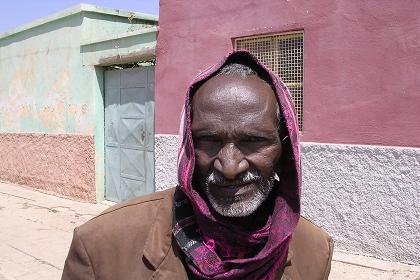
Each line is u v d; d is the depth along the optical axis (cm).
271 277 137
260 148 129
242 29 609
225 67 136
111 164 853
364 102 516
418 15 476
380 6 500
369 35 509
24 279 497
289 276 146
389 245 509
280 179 140
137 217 145
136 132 792
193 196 129
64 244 620
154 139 725
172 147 694
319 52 545
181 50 676
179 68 680
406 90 488
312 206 560
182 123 136
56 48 926
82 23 852
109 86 845
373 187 515
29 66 1017
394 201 502
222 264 128
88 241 141
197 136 130
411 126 488
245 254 135
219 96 127
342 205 538
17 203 877
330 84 539
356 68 520
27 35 1014
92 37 865
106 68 851
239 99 127
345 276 473
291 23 564
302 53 569
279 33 580
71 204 864
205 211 128
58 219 756
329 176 545
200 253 130
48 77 957
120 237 141
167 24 690
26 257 566
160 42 701
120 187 835
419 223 488
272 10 580
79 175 888
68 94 902
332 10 532
